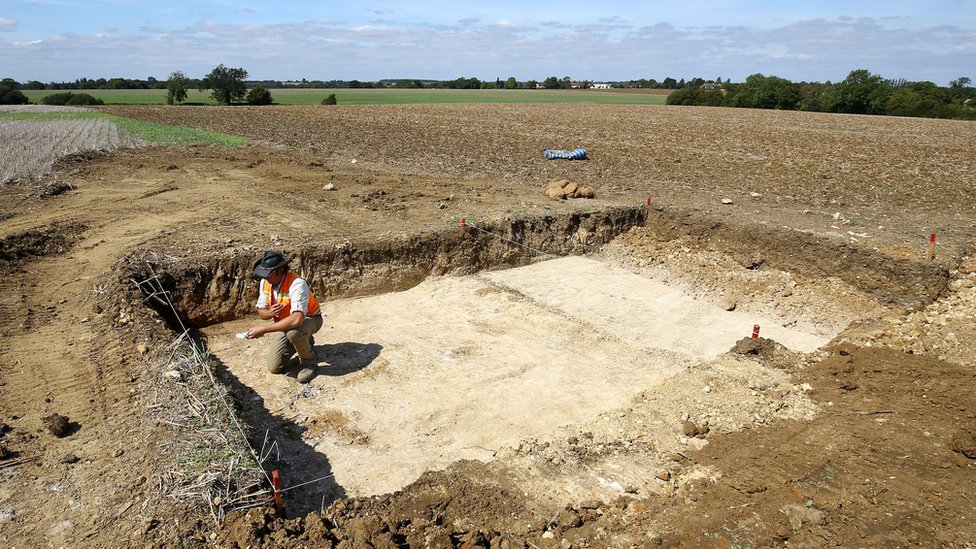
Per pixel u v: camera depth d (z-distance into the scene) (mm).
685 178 15523
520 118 39156
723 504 4562
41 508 4000
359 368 7012
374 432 5812
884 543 4062
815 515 4328
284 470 5156
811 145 23828
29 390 5402
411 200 12477
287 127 30281
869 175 16203
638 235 11656
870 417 5758
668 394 6301
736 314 9117
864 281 8922
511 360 7305
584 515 4547
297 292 6285
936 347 6930
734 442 5457
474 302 9008
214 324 8148
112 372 5723
